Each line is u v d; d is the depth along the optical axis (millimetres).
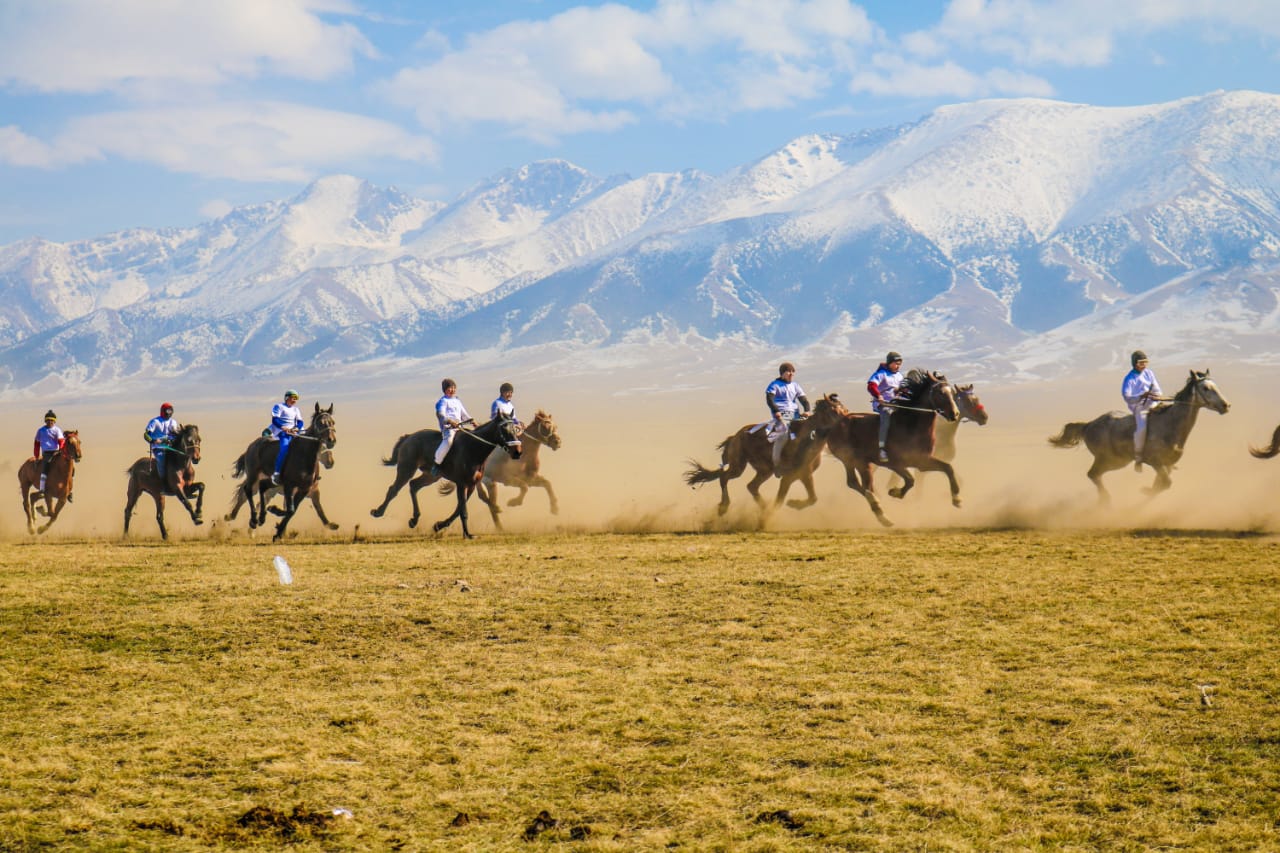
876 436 22828
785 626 13273
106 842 7867
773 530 23125
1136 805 8180
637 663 11922
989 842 7672
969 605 13992
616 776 8930
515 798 8578
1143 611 13375
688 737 9719
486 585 16000
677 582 15938
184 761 9352
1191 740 9281
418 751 9523
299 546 21766
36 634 13359
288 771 9117
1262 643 11820
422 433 24422
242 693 11125
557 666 11875
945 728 9734
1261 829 7742
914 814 8133
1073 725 9688
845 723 9930
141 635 13297
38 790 8758
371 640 13078
